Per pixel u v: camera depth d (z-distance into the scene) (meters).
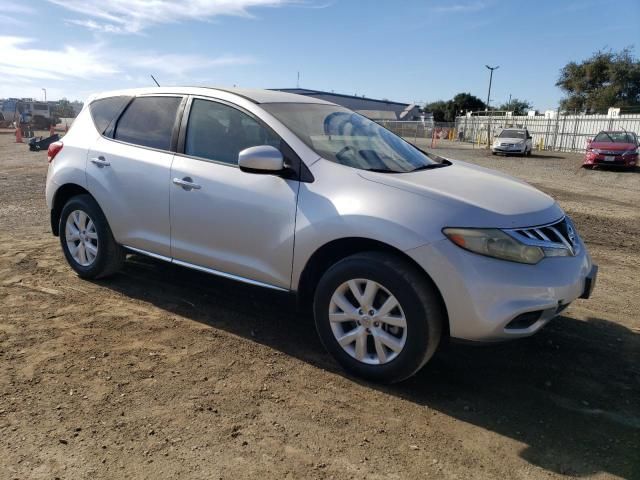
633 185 15.54
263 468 2.59
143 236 4.47
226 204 3.88
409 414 3.10
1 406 3.02
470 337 3.11
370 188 3.39
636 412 3.20
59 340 3.85
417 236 3.11
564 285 3.21
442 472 2.62
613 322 4.50
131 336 3.95
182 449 2.71
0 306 4.43
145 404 3.08
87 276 5.00
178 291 4.87
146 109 4.65
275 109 4.02
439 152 29.50
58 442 2.73
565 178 17.14
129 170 4.48
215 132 4.12
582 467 2.69
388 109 74.31
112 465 2.58
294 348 3.88
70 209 5.00
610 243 7.54
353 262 3.34
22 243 6.38
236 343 3.91
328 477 2.55
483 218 3.15
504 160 24.80
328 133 4.01
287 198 3.61
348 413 3.09
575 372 3.66
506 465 2.69
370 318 3.33
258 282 3.84
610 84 48.78
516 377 3.58
